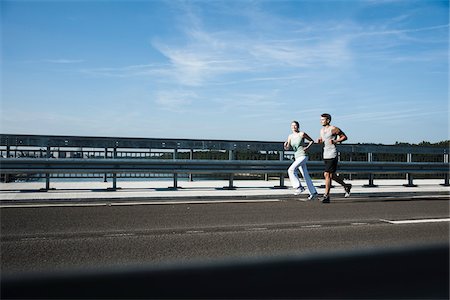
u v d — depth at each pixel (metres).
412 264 4.51
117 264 4.45
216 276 4.05
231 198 10.74
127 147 12.34
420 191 12.67
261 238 5.84
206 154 14.23
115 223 6.91
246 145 13.24
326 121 10.29
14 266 4.36
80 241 5.55
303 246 5.35
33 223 6.83
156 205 9.20
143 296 3.51
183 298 3.47
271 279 3.97
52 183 13.73
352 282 3.89
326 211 8.56
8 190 11.14
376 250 5.16
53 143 11.73
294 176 10.80
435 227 6.82
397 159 17.89
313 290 3.68
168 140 12.69
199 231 6.31
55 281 3.88
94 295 3.52
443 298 3.53
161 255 4.84
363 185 14.59
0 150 12.08
